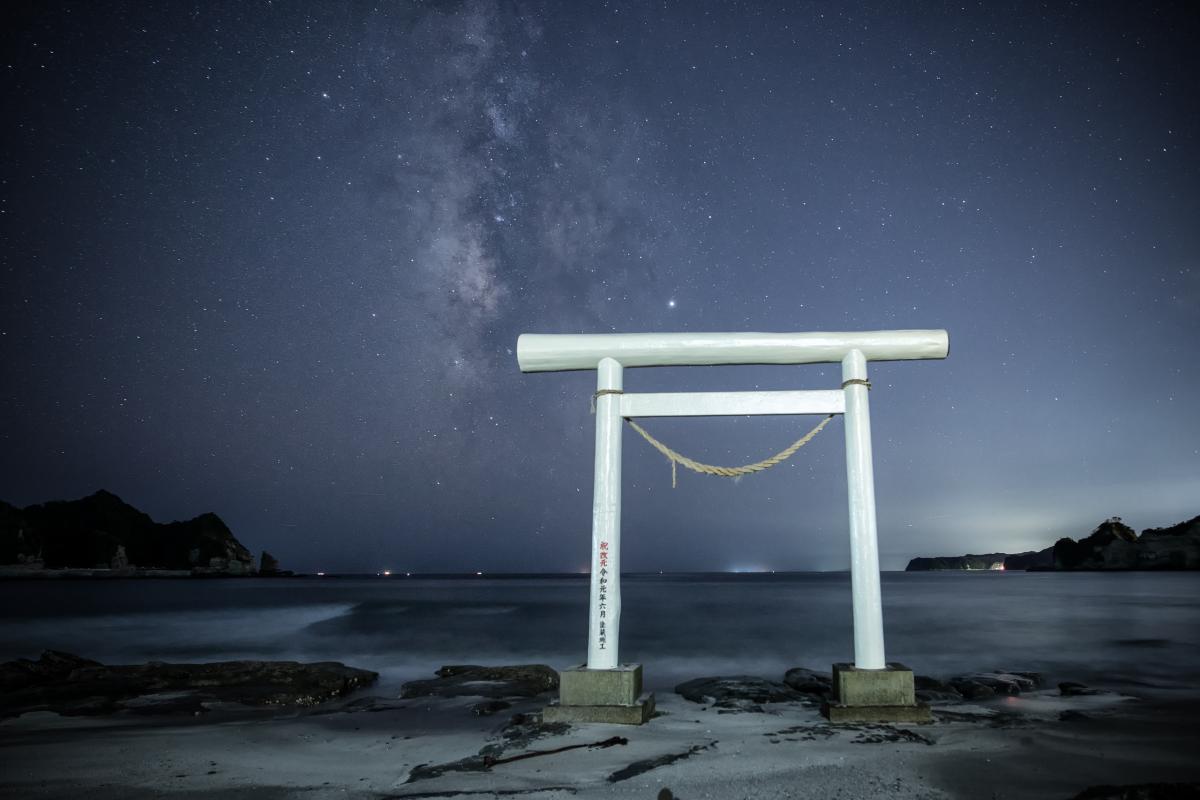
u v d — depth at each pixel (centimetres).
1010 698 1077
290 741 808
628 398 871
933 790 554
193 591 5844
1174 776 591
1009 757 648
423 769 643
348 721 965
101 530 11231
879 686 797
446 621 2956
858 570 819
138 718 990
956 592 5059
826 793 548
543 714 798
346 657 1969
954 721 811
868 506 821
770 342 849
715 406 858
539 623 2848
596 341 868
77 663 1451
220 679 1262
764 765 624
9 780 633
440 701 1115
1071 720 841
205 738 830
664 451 866
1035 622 2686
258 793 583
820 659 1808
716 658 1825
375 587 7181
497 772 620
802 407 848
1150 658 1780
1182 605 3569
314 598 4703
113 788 604
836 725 778
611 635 820
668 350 861
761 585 7506
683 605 3688
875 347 843
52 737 852
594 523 845
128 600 4453
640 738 724
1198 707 973
